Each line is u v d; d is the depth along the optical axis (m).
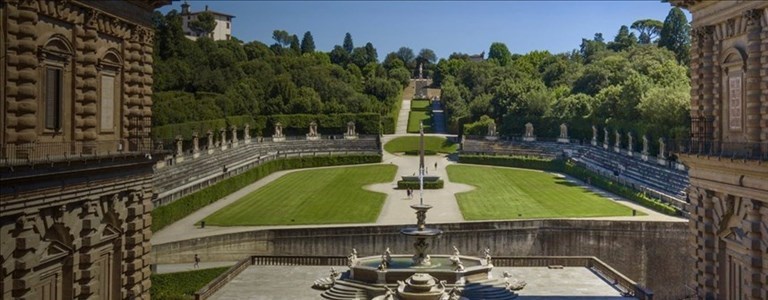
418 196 128.50
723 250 46.00
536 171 171.62
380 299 58.72
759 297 40.75
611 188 130.38
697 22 48.81
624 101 175.50
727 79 45.53
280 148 196.38
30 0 37.38
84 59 43.53
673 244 91.88
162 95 179.62
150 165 51.00
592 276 71.12
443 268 68.94
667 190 118.62
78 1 42.09
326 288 66.19
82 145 43.19
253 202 122.19
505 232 96.31
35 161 35.69
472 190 136.25
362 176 163.25
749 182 41.25
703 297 47.72
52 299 40.56
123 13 47.94
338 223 98.81
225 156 162.88
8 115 36.72
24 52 37.50
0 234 34.72
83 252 42.88
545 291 64.56
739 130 43.81
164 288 77.69
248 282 68.44
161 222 96.00
